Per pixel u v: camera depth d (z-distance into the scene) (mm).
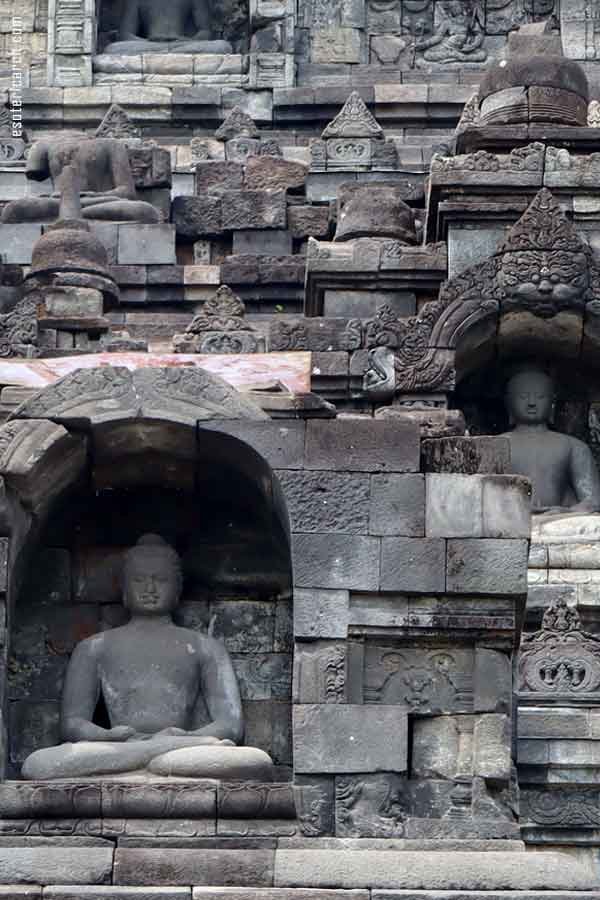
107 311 50531
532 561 42156
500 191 48500
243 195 54875
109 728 36250
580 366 47438
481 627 35562
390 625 35562
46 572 37250
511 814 35094
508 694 35469
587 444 47281
